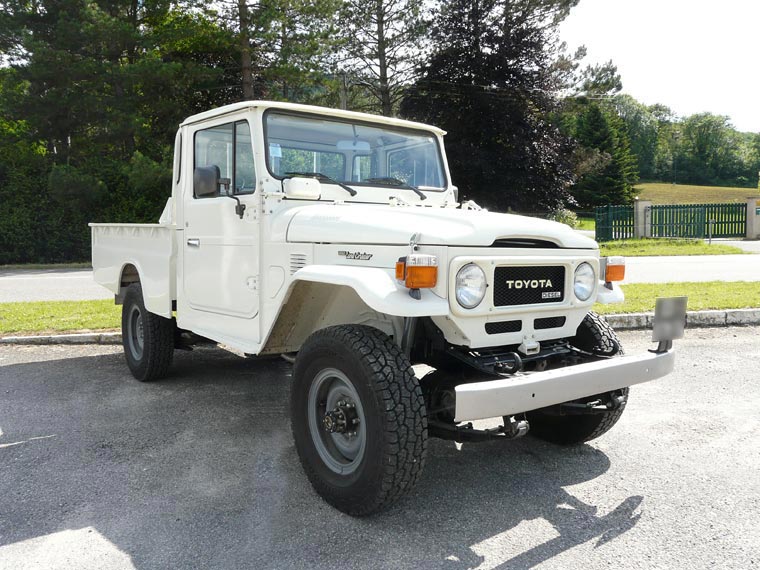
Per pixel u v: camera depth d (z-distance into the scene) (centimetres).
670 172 11169
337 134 430
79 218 2098
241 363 645
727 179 11131
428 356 366
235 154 421
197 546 285
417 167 473
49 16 2034
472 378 336
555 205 3078
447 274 304
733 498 330
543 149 2972
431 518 311
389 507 306
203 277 461
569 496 336
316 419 337
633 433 427
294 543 287
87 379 579
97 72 1989
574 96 3203
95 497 335
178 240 493
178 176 495
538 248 339
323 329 331
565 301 350
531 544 286
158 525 304
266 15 2156
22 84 2030
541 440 423
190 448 407
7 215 2023
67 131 2142
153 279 528
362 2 2731
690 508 320
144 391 539
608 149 5266
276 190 396
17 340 725
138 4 2150
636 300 890
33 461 385
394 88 3045
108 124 2070
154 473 366
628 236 2559
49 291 1197
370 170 448
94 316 838
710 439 414
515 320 335
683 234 2564
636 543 286
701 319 792
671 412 467
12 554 279
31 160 2083
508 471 371
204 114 449
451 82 2867
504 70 2897
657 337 345
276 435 431
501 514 315
